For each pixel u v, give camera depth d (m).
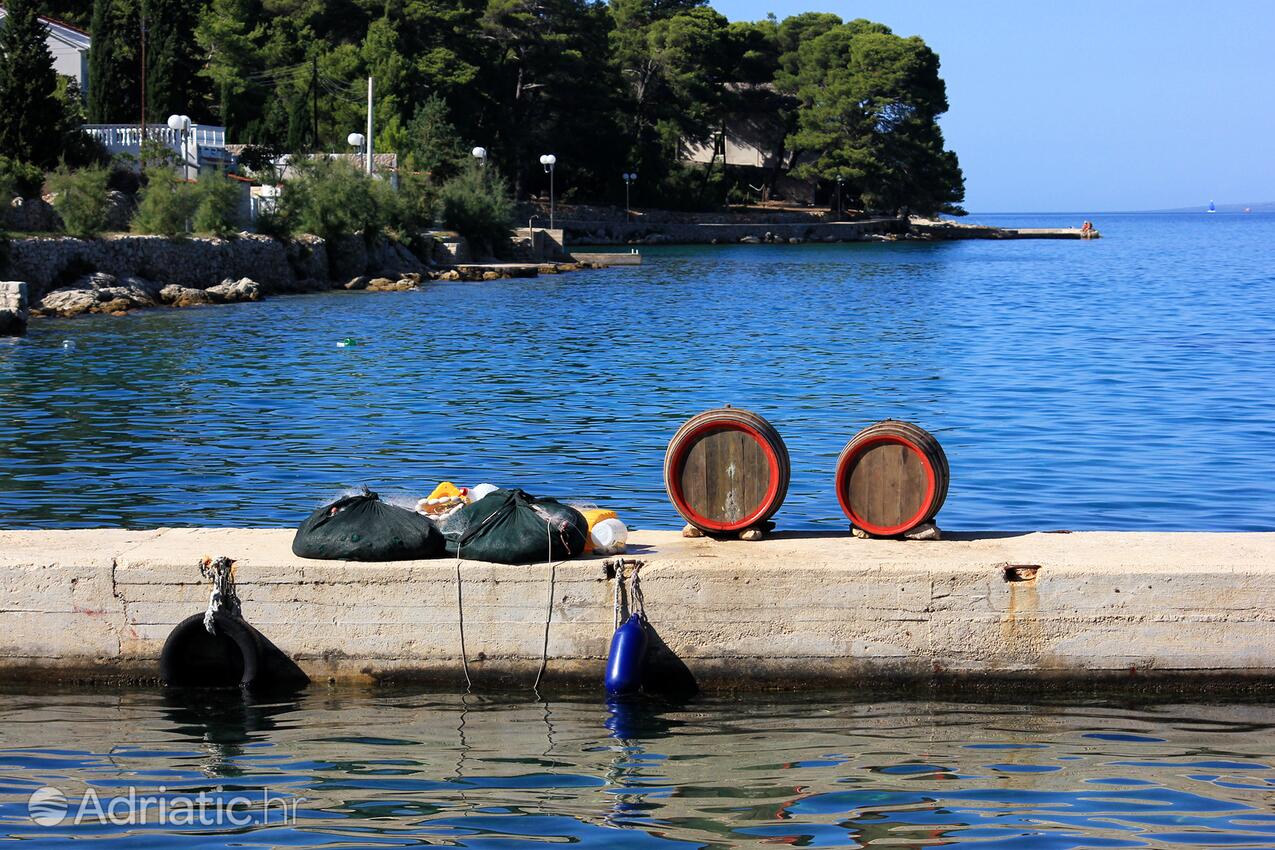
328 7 94.94
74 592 10.02
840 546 10.55
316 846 7.54
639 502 16.17
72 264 44.12
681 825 7.82
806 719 9.52
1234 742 9.12
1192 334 37.88
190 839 7.61
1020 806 8.09
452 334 37.75
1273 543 10.59
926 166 130.75
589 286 60.47
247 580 9.98
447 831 7.73
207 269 50.44
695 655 10.00
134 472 17.94
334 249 59.38
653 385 27.27
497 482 17.34
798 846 7.57
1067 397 25.31
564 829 7.77
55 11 81.00
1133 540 10.73
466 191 74.62
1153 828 7.79
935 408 23.98
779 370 29.92
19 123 50.47
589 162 115.19
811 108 129.75
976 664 9.95
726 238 119.94
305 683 10.08
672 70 118.38
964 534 11.03
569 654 10.02
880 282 65.62
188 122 54.34
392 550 10.03
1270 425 21.83
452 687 10.05
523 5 105.25
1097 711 9.67
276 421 22.34
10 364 29.56
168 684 10.01
